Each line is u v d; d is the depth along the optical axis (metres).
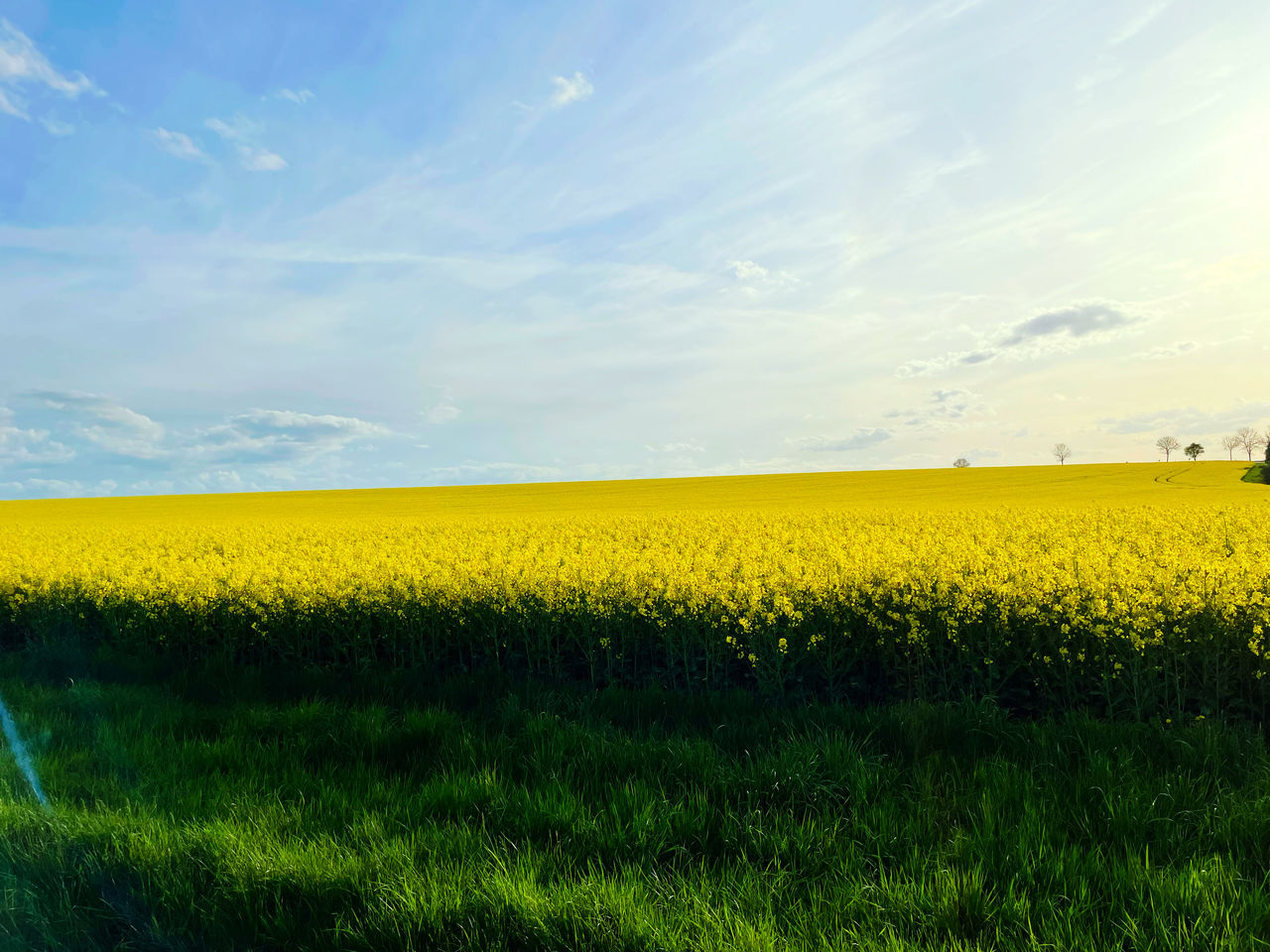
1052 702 6.71
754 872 3.85
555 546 14.62
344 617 9.20
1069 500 34.34
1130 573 8.75
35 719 6.96
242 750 5.94
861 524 19.56
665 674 7.82
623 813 4.56
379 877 3.82
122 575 11.84
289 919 3.62
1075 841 4.15
